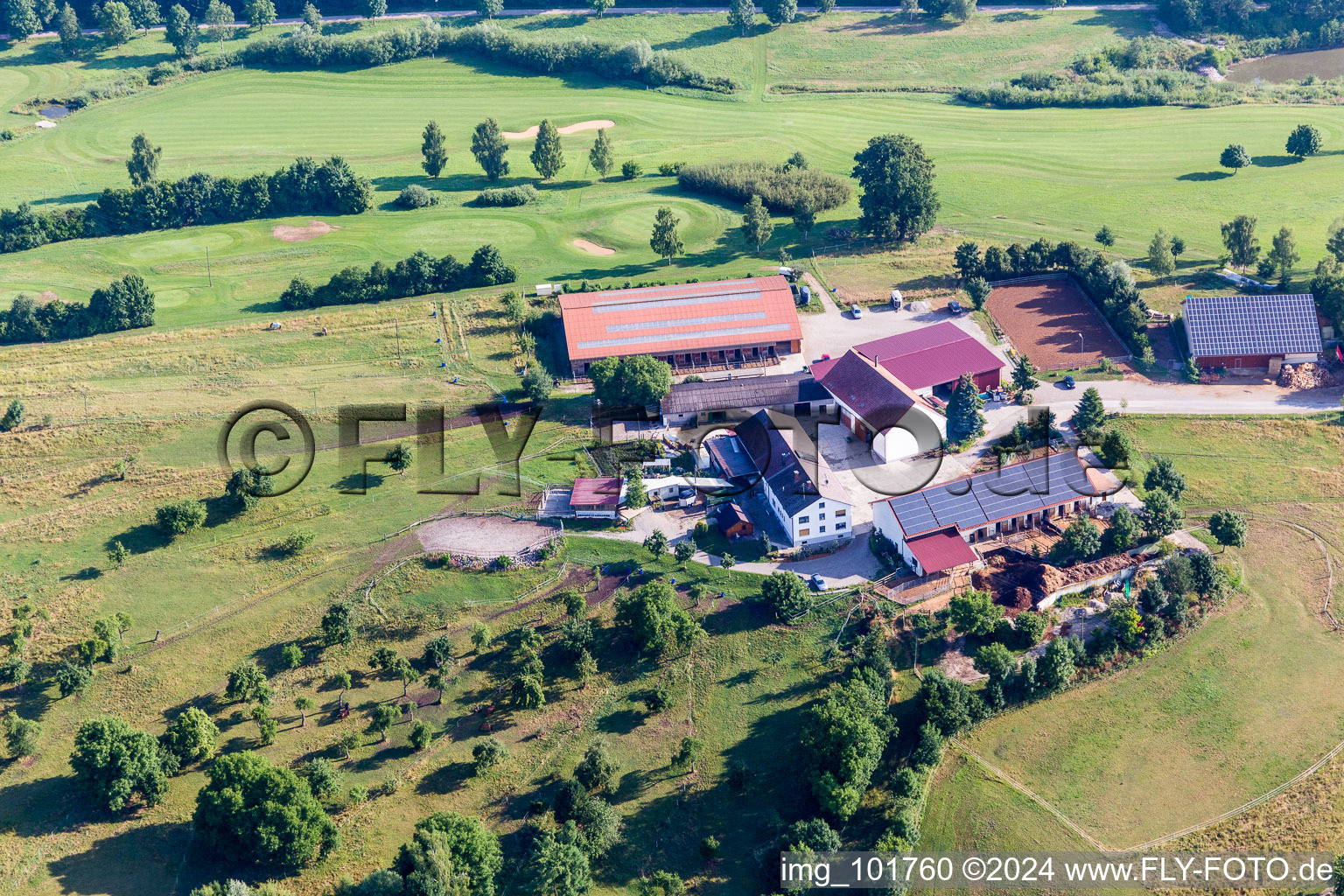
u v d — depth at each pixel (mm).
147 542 152375
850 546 152000
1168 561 144625
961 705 128875
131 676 134875
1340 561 151000
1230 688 135625
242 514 157125
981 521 150500
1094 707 133875
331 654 138125
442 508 158375
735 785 124438
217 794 115000
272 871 114812
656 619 135000
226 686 134000
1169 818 122625
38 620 140875
